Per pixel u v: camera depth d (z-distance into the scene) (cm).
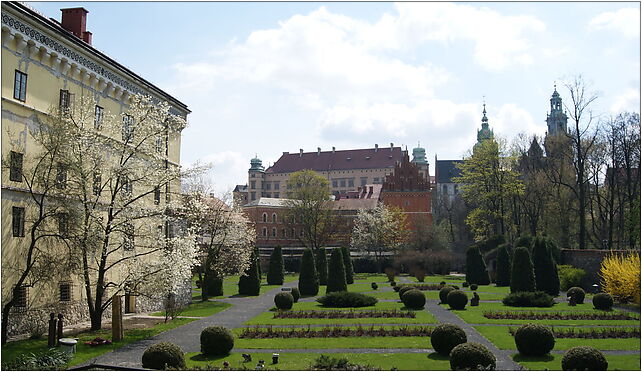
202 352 2380
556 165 7094
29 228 2706
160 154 3134
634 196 6134
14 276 2614
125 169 2903
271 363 2156
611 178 6247
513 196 7156
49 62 2881
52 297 2903
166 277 2892
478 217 7588
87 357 2284
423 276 6306
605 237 6719
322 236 9462
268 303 4531
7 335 2561
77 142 2714
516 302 4122
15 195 2630
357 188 14012
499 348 2481
